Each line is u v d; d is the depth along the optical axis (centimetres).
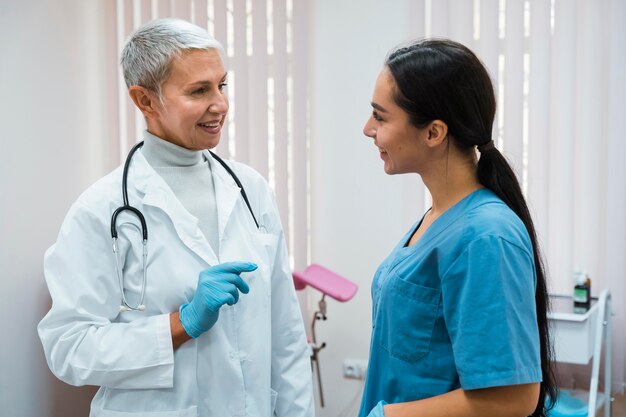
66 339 138
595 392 232
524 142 274
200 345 144
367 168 295
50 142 243
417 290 106
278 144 291
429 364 106
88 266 140
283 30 286
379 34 289
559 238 276
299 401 158
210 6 289
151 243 143
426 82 101
